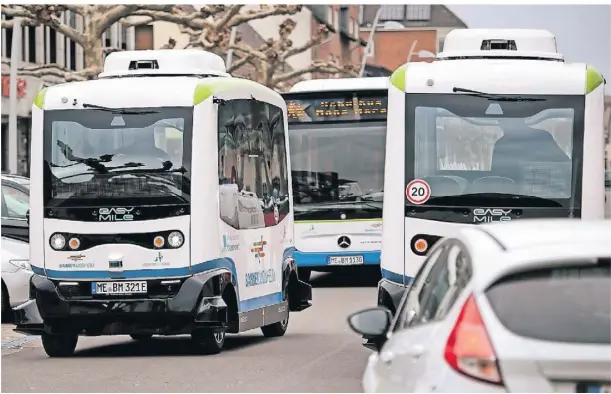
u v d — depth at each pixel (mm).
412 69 19531
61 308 20516
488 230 8438
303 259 36594
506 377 7090
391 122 19469
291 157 36688
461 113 19297
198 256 20297
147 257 20328
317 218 36594
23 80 73000
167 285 20297
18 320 20766
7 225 26953
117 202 20422
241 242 21578
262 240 22656
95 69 54219
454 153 19219
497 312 7309
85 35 54312
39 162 20812
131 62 22125
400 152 19297
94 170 20578
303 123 36625
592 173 19219
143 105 20578
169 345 23078
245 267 21719
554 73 19406
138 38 91625
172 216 20328
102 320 20516
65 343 21281
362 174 36531
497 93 19312
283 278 23844
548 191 19172
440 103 19328
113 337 25375
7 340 24156
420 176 19203
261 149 22797
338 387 16859
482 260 7695
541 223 8648
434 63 19672
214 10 60812
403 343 8625
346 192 36531
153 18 60188
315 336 24172
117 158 20547
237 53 78062
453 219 19078
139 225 20359
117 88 20719
